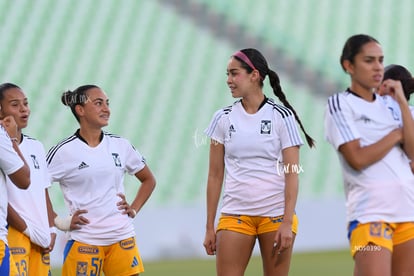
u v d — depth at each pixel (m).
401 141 16.94
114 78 68.94
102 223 21.12
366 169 17.00
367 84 17.00
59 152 21.31
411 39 78.88
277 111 19.77
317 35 77.75
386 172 16.97
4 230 17.03
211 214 20.44
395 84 16.95
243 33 76.56
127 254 21.33
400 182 16.91
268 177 19.83
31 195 19.94
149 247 48.25
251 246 20.12
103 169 21.25
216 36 75.88
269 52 74.94
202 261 46.09
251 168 19.84
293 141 19.61
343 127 16.91
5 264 16.91
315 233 51.66
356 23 80.19
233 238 19.88
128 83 68.56
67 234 21.50
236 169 20.02
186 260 47.00
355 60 17.02
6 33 72.81
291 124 19.69
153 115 65.06
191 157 60.59
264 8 80.31
